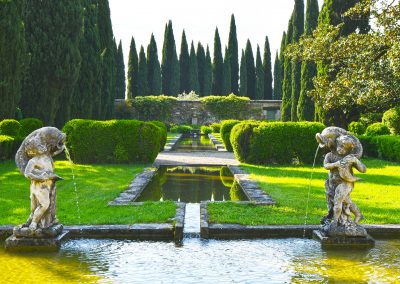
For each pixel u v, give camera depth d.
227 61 55.72
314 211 7.93
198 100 46.72
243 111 46.91
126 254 5.81
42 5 22.41
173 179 13.58
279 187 10.98
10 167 14.59
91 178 12.65
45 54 22.42
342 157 6.25
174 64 57.81
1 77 18.05
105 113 31.34
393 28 13.90
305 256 5.71
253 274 5.06
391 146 17.36
